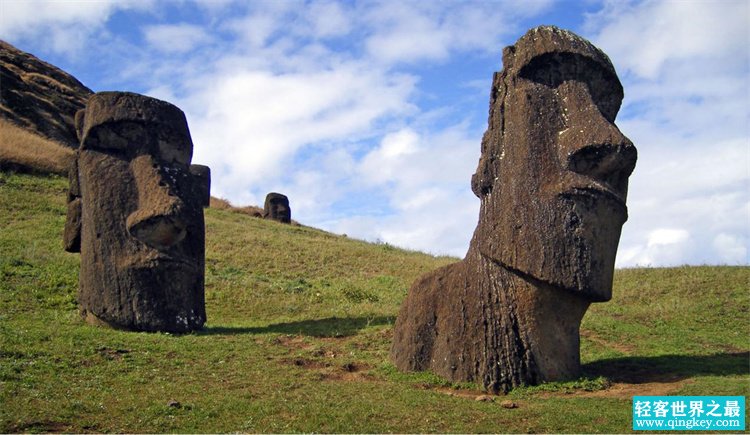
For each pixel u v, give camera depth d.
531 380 11.88
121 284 15.50
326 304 20.53
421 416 10.14
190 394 11.06
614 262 12.11
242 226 33.41
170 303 15.68
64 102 47.62
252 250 27.89
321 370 13.05
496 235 12.26
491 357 11.94
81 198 16.77
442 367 12.45
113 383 11.45
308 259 27.77
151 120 16.39
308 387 11.66
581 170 11.90
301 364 13.42
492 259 12.30
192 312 16.03
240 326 17.19
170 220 15.51
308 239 32.66
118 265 15.60
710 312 18.92
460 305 12.54
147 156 16.27
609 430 9.41
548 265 11.69
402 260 29.53
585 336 16.08
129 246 15.69
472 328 12.27
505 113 12.64
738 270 22.72
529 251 11.84
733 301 19.70
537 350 11.99
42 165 35.09
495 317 12.14
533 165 12.07
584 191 11.68
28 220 26.86
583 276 11.60
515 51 12.83
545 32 12.47
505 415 10.19
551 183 11.91
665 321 18.39
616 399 10.90
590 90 12.36
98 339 13.82
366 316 18.12
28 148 36.31
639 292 21.67
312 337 15.75
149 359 12.92
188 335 15.34
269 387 11.59
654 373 12.79
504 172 12.40
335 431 9.52
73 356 12.59
